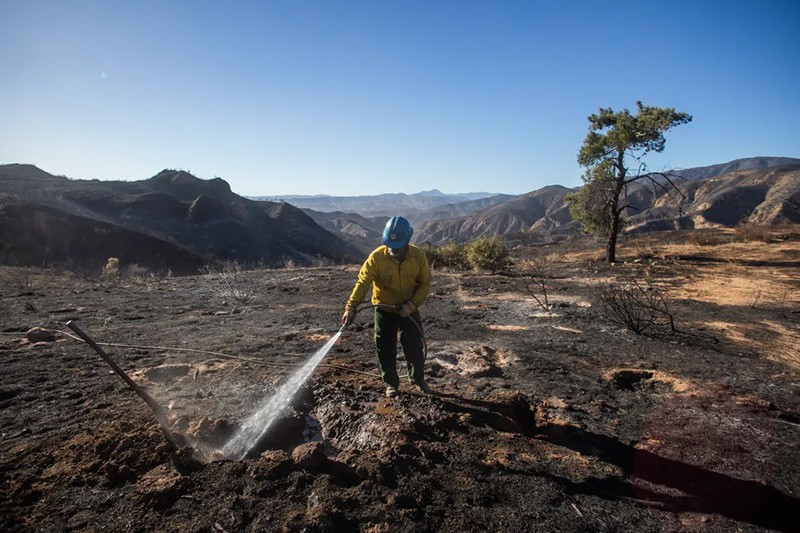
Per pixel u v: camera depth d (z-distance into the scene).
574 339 7.70
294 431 4.08
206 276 17.75
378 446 3.77
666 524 2.99
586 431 4.22
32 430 3.92
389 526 2.76
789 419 4.63
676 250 22.56
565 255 24.78
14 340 7.01
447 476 3.34
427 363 6.23
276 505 2.92
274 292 13.03
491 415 4.36
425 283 4.76
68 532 2.66
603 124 19.20
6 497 2.96
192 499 2.96
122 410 4.34
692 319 9.41
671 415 4.64
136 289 13.84
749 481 3.49
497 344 7.32
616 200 19.67
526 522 2.90
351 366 5.99
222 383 5.17
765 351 7.14
